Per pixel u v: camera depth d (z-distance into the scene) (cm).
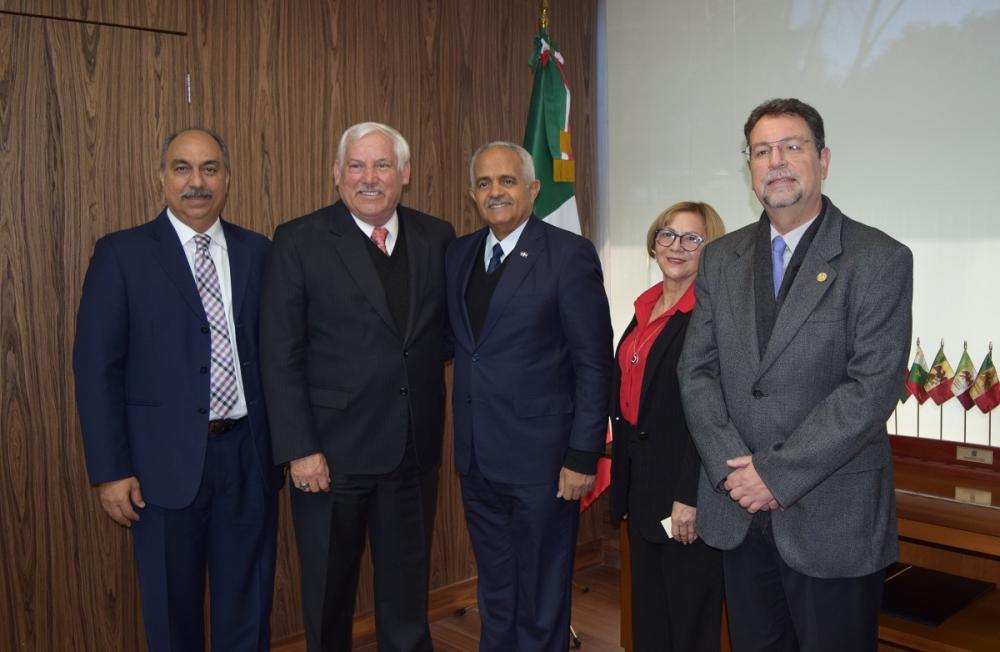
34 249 248
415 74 323
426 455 237
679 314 211
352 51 306
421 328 232
